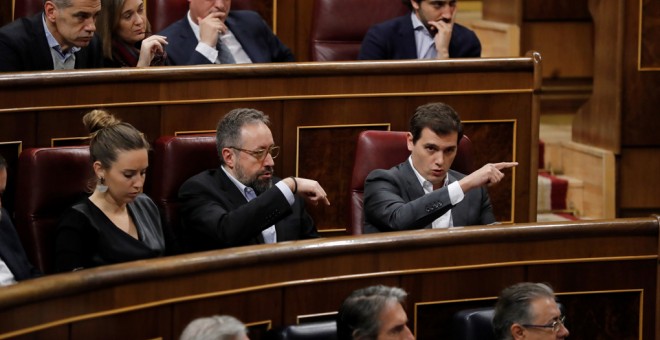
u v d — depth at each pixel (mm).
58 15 9891
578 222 8797
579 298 8883
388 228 9227
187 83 9984
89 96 9547
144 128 9859
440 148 9383
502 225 8625
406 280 8320
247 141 9070
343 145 10633
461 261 8477
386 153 9945
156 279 7270
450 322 8500
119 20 10648
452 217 9555
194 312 7492
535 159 11156
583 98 16125
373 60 10789
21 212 8602
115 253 8266
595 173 13617
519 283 8016
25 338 6578
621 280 8938
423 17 11953
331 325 7578
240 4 12508
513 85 11031
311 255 7938
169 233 8867
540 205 13789
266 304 7832
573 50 15969
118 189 8297
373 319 7129
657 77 13398
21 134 9234
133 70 9703
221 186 9141
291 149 10484
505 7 15766
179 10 11961
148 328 7277
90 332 6953
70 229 8164
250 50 11781
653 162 13609
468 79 10914
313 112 10508
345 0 12461
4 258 7922
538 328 7641
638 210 13625
